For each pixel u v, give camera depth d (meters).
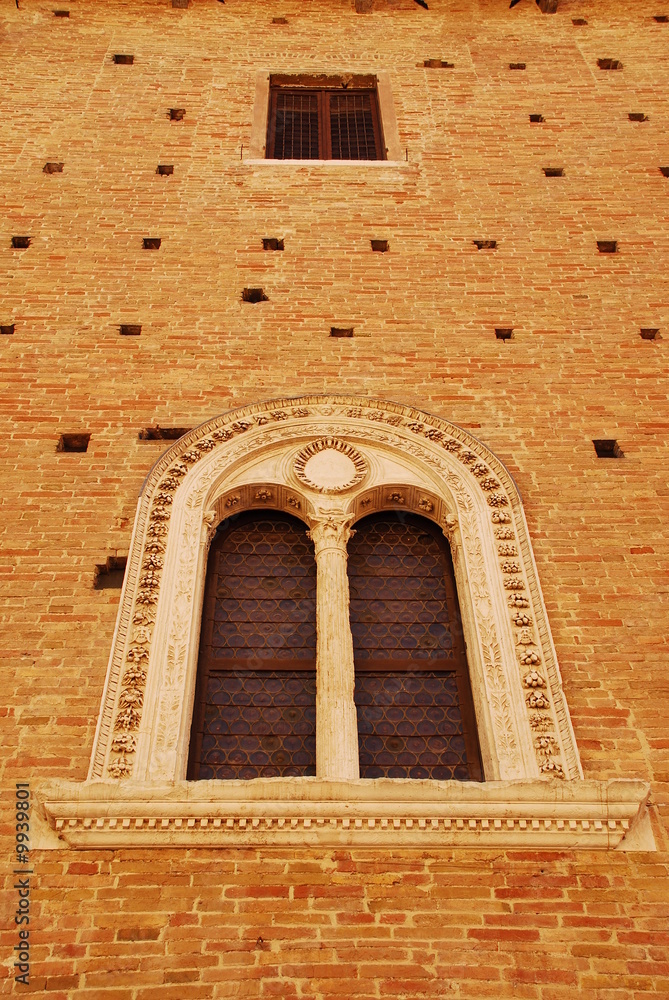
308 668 7.37
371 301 10.19
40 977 5.24
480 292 10.38
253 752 6.87
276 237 10.99
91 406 8.86
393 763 6.88
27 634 6.99
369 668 7.40
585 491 8.29
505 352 9.66
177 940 5.42
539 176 12.17
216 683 7.25
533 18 15.30
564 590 7.47
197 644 7.33
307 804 5.92
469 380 9.32
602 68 14.45
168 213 11.30
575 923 5.58
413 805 5.95
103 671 6.80
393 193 11.80
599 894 5.73
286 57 14.34
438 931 5.52
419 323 9.95
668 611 7.35
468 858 5.89
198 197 11.58
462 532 7.91
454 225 11.31
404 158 12.48
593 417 8.99
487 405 9.07
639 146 12.73
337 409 8.92
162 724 6.51
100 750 6.29
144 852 5.83
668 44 14.80
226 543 8.23
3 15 14.67
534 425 8.89
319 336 9.73
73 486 8.12
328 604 7.48
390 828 5.91
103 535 7.73
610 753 6.46
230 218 11.27
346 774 6.46
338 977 5.29
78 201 11.42
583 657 7.04
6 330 9.64
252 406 8.85
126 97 13.28
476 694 7.02
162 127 12.78
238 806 5.89
